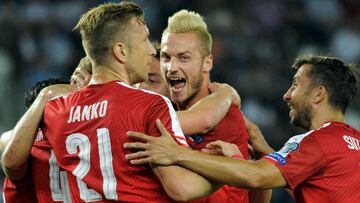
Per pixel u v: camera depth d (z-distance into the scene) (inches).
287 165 533.3
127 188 484.4
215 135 575.2
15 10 1854.1
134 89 498.3
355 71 594.6
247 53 1831.9
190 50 588.4
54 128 510.6
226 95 580.1
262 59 1824.6
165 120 492.1
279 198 1393.9
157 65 645.9
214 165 499.5
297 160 536.7
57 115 510.9
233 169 507.5
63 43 1803.6
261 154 637.9
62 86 545.0
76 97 510.9
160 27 1849.2
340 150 548.1
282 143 1624.0
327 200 546.0
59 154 505.7
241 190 587.2
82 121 498.6
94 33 506.0
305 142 546.6
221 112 563.8
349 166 548.1
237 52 1822.1
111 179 486.6
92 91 504.7
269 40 1897.1
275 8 1967.3
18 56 1742.1
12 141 521.3
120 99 493.4
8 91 1473.9
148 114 489.7
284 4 1994.3
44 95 534.6
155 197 488.7
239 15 1924.2
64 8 1877.5
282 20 1962.4
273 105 1704.0
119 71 507.5
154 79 646.5
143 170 486.0
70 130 501.4
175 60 590.6
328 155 544.1
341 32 1978.3
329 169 545.6
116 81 502.9
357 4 2052.2
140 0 1863.9
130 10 510.0
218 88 593.6
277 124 1663.4
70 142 500.1
